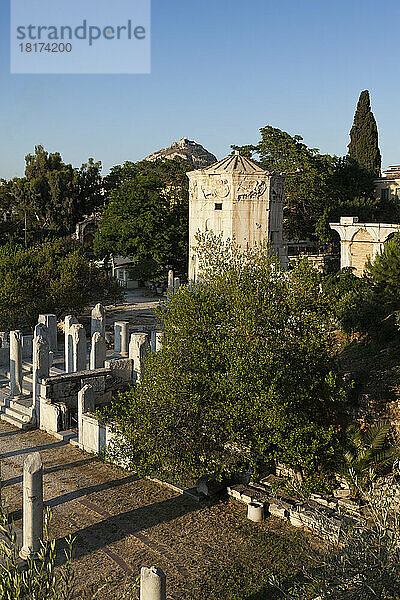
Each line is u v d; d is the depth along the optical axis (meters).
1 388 30.03
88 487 20.09
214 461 19.03
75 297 40.88
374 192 70.31
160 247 60.38
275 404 18.48
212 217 41.38
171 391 19.22
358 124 74.69
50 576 9.87
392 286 28.44
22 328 41.84
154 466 19.17
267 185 41.03
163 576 11.43
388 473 20.27
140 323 45.88
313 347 19.86
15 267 40.62
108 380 27.88
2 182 84.25
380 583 10.53
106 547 16.42
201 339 20.33
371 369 25.25
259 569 15.53
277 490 19.98
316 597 11.84
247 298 19.81
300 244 62.81
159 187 64.69
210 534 17.31
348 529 12.39
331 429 19.78
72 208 79.00
